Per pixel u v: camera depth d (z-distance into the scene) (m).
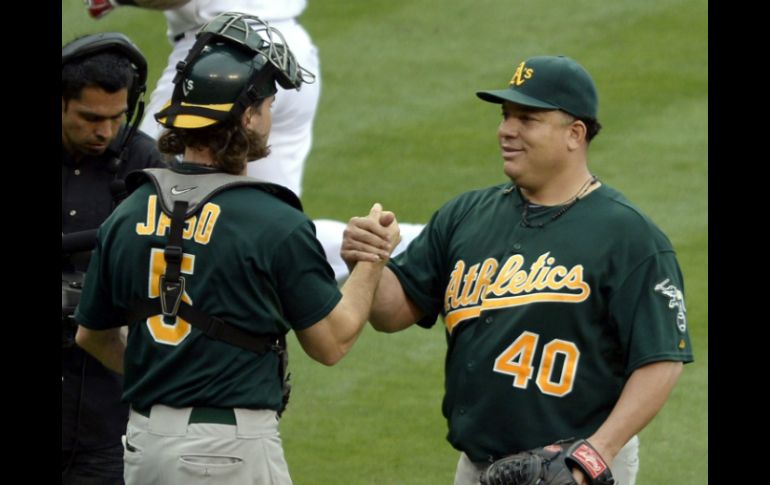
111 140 18.25
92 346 16.59
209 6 27.50
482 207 16.77
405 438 25.16
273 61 15.39
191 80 15.27
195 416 15.15
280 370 15.66
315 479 23.50
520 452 15.68
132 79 18.11
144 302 15.30
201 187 15.24
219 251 14.98
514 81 16.08
